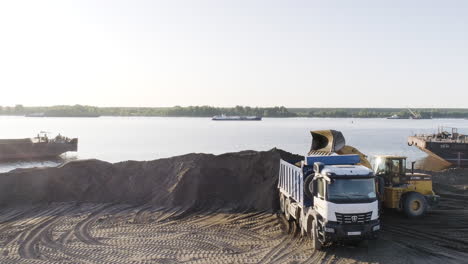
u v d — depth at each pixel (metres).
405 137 102.44
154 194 23.33
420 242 15.55
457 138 54.19
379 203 16.41
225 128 157.25
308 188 15.41
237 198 22.66
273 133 120.12
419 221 18.33
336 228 13.58
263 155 25.23
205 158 25.06
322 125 199.50
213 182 23.34
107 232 17.41
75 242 16.03
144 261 13.77
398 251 14.55
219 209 21.44
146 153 62.09
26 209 21.53
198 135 108.88
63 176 24.39
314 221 14.47
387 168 19.25
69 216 20.05
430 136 57.72
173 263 13.55
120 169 25.38
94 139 92.19
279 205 21.36
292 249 14.86
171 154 60.31
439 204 21.53
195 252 14.70
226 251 14.79
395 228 17.34
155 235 16.94
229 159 24.98
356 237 13.68
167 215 20.22
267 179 23.47
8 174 24.00
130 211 21.02
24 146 57.84
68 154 62.41
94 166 25.44
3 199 22.53
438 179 30.69
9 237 16.75
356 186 13.91
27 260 14.07
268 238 16.33
